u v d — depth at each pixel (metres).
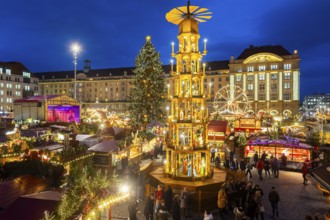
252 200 12.84
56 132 29.03
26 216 8.10
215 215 13.81
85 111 58.75
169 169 16.47
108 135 29.48
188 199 13.49
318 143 29.58
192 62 16.97
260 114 57.38
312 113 102.94
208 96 15.90
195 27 16.19
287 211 14.42
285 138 29.77
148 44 42.44
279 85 86.31
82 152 19.55
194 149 15.52
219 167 19.83
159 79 42.47
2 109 93.62
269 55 87.19
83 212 9.98
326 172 11.85
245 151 27.77
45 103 47.19
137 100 42.03
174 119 16.34
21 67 103.81
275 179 20.64
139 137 29.66
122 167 20.06
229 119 46.03
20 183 10.80
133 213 12.15
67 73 122.56
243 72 89.50
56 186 14.11
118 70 115.94
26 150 18.75
